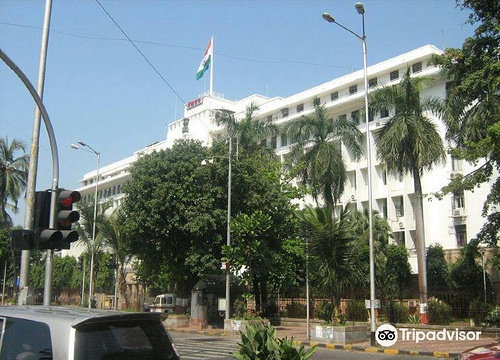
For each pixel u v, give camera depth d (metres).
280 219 31.17
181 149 31.77
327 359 16.81
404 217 46.62
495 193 22.16
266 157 37.47
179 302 33.72
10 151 47.16
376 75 51.19
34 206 11.65
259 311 31.58
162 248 31.06
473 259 34.00
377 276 35.69
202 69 62.28
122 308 39.03
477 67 22.39
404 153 28.62
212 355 16.58
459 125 26.00
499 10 21.55
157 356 5.18
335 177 33.72
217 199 30.92
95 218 39.66
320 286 24.64
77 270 63.38
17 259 52.72
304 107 58.38
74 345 4.71
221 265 28.55
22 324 5.22
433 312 26.91
